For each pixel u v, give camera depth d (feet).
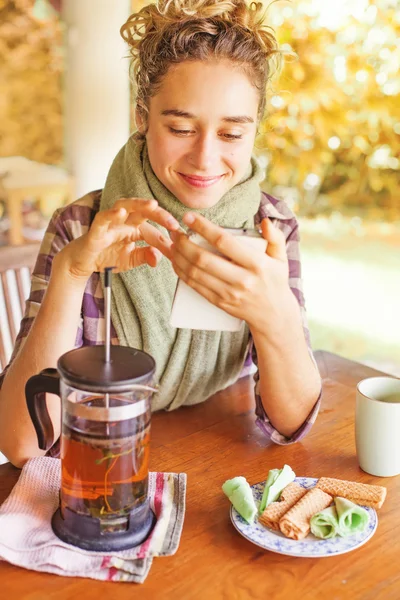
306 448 3.81
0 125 14.25
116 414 2.67
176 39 3.56
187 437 3.88
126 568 2.73
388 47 12.18
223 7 3.63
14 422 3.56
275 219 4.62
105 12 10.63
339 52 12.25
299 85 12.53
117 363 2.75
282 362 3.65
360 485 3.22
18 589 2.66
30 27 13.87
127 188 4.25
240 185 4.28
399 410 3.44
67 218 4.37
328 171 14.35
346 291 13.84
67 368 2.66
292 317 3.46
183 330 4.17
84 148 11.68
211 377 4.37
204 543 2.96
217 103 3.60
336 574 2.80
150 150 3.91
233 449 3.77
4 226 12.74
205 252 3.05
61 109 14.57
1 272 5.31
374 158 13.46
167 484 3.27
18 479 3.32
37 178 12.30
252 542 2.93
